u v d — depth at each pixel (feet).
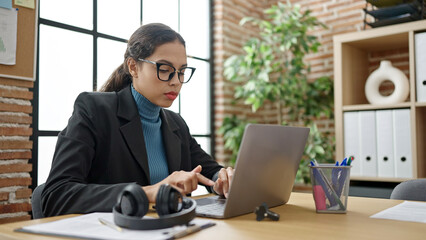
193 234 2.62
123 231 2.58
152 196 3.28
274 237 2.54
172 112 5.88
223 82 12.57
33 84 7.75
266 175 3.47
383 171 9.03
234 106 12.92
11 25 7.21
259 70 11.37
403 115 8.80
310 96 11.60
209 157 5.74
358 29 11.66
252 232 2.69
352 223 3.01
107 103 4.75
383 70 9.50
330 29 12.21
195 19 12.34
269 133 3.29
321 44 11.64
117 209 2.84
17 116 7.36
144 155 4.71
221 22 12.60
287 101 11.80
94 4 9.45
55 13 8.63
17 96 7.35
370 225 2.93
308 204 4.03
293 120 12.14
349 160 3.57
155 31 4.74
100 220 2.87
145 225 2.62
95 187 3.52
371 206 3.84
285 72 12.20
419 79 8.66
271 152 3.41
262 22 11.44
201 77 12.42
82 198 3.45
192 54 12.16
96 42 9.49
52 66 8.57
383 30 9.09
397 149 8.84
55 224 2.79
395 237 2.55
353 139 9.49
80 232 2.54
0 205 7.07
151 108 5.05
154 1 11.03
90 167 4.31
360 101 10.36
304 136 3.85
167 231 2.58
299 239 2.48
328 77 11.53
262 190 3.52
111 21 9.88
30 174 8.00
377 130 9.15
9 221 7.17
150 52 4.66
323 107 11.78
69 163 3.92
